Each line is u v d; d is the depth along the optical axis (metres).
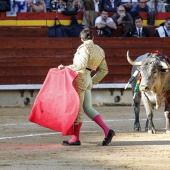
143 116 26.31
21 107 29.84
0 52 30.22
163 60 18.98
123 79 30.83
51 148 16.61
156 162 14.21
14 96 30.22
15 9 30.83
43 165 13.80
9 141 18.27
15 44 30.33
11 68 30.23
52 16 30.94
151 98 19.45
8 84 30.11
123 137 18.86
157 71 18.61
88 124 22.92
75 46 30.61
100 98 30.61
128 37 30.95
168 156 15.09
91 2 30.78
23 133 20.31
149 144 17.27
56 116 17.09
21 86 30.08
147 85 18.39
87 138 18.70
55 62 30.56
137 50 31.08
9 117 25.50
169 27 31.44
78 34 30.73
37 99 17.33
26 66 30.34
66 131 16.88
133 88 21.17
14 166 13.66
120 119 24.77
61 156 15.12
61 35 30.70
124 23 30.98
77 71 16.88
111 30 30.95
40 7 30.89
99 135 19.47
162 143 17.47
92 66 16.97
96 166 13.66
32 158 14.84
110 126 22.33
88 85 17.03
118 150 16.09
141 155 15.25
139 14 31.58
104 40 30.78
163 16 31.94
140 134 19.67
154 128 20.16
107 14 30.77
